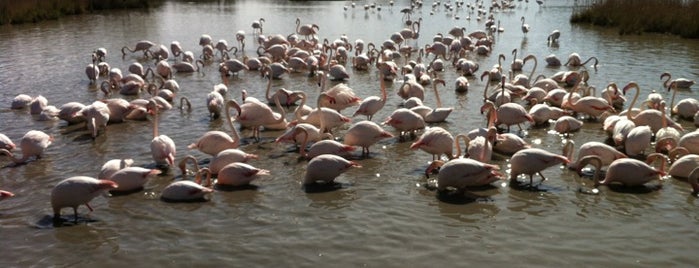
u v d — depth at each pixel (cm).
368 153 1597
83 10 5700
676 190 1310
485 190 1322
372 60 3197
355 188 1342
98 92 2469
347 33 4509
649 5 4409
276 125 1797
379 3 7131
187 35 4350
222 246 1069
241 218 1184
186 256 1035
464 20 5391
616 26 4503
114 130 1855
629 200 1260
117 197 1289
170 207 1237
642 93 2339
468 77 2770
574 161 1509
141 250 1057
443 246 1063
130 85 2423
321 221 1169
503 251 1045
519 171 1338
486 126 1870
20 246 1073
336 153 1475
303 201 1267
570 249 1049
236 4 7038
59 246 1073
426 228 1135
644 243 1072
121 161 1378
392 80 2744
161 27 4794
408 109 1830
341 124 1783
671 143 1498
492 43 3912
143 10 6175
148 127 1891
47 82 2645
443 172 1286
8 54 3369
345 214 1201
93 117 1791
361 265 1000
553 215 1190
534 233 1112
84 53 3441
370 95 2398
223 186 1351
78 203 1165
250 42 4106
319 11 6225
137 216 1194
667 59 3120
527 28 4191
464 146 1655
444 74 2873
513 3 6744
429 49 3334
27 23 4859
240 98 2358
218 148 1539
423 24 5097
